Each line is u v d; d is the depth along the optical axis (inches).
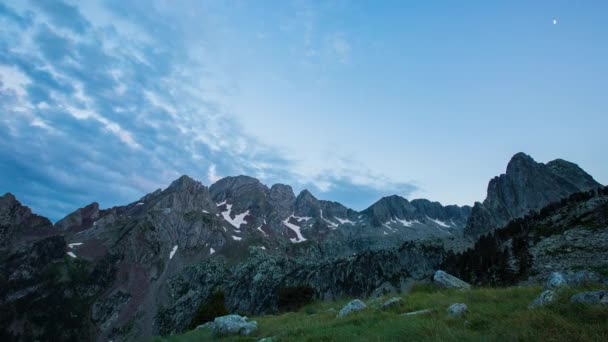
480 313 587.5
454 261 3892.7
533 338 406.3
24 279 7731.3
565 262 1920.5
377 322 682.8
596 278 631.8
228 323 993.5
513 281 2057.1
